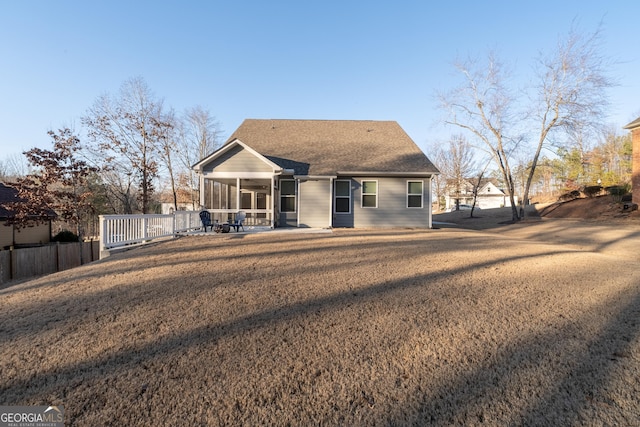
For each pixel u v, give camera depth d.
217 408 2.18
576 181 34.31
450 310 3.91
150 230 10.41
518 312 3.85
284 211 15.86
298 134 18.53
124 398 2.28
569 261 6.82
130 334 3.26
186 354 2.86
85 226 25.83
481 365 2.70
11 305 4.12
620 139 35.66
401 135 18.77
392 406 2.21
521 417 2.09
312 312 3.84
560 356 2.82
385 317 3.69
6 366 2.69
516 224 19.31
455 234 12.65
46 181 17.05
